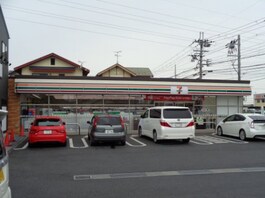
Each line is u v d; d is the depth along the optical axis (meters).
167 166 9.23
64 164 9.62
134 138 17.50
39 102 20.11
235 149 12.98
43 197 6.12
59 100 20.39
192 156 11.12
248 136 16.08
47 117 14.02
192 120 14.97
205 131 21.81
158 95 21.53
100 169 8.82
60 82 19.81
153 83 21.17
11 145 13.66
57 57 33.09
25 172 8.48
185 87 21.56
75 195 6.25
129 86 20.64
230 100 23.28
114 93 20.48
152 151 12.39
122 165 9.41
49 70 32.31
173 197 6.08
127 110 21.27
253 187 6.82
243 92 22.66
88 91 20.08
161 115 14.82
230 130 17.77
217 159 10.48
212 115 22.86
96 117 14.34
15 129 19.28
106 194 6.30
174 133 14.63
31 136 13.48
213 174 8.16
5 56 19.55
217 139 16.95
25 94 19.95
